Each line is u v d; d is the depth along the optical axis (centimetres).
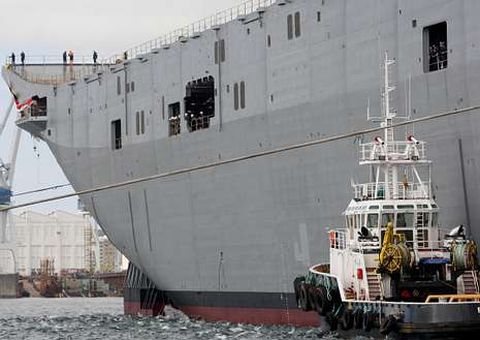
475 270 4581
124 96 7838
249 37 6444
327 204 5838
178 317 7475
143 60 7600
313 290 5012
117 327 7100
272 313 6369
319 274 5012
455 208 5019
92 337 6328
